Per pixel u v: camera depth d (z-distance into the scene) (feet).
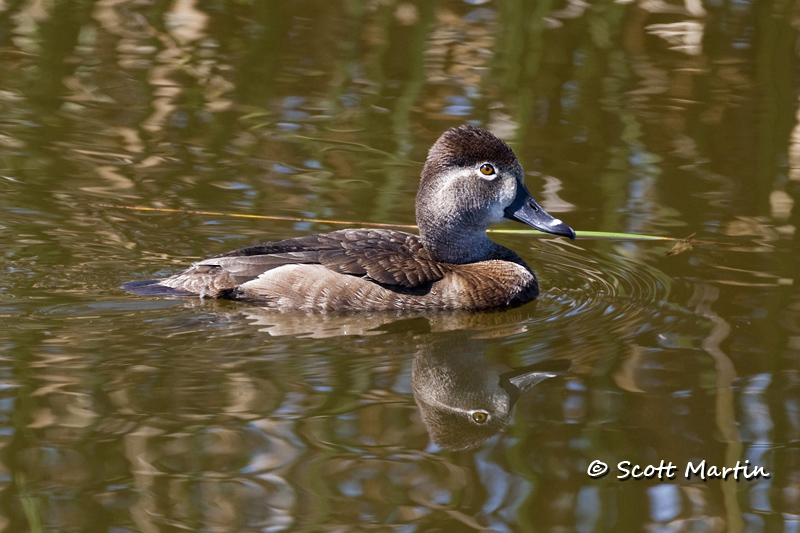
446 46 57.98
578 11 61.67
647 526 23.06
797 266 37.65
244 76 54.90
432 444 25.82
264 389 28.30
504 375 30.04
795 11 60.59
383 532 22.24
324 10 62.23
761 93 52.75
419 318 33.96
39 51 57.11
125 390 27.86
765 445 26.18
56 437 25.36
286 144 48.16
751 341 31.96
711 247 39.40
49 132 48.26
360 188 44.14
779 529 23.02
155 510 22.68
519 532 22.49
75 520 22.30
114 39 59.00
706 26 59.98
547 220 36.68
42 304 33.19
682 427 26.96
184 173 45.03
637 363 30.63
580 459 25.45
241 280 33.83
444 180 36.27
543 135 48.83
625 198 43.37
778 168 45.93
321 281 33.73
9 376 28.30
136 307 33.27
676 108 51.47
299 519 22.58
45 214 40.57
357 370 29.84
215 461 24.62
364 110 51.34
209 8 62.54
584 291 36.94
